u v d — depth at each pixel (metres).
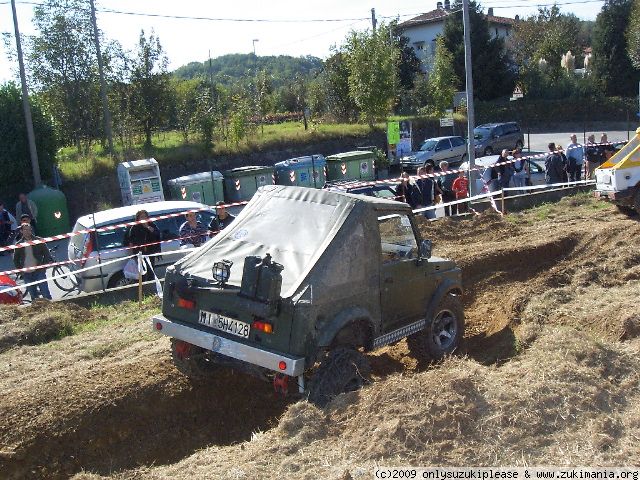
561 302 9.04
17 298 11.09
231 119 31.53
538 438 5.01
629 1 48.12
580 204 16.84
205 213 13.18
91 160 25.72
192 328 5.99
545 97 49.53
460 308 7.65
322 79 41.31
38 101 26.20
